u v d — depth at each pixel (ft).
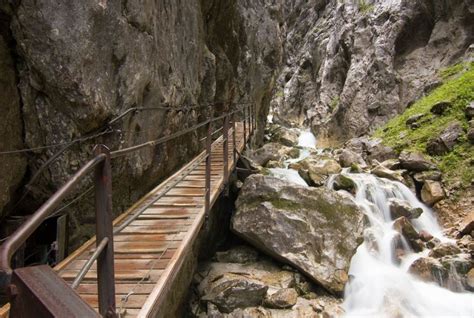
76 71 15.02
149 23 20.81
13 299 3.72
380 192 36.47
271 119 96.84
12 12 14.28
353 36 77.30
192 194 22.94
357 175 39.65
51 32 14.60
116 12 17.24
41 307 3.53
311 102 94.38
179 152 29.07
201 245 28.14
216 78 43.83
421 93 60.08
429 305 24.50
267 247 26.91
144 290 12.47
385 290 25.27
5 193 14.05
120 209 20.08
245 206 29.14
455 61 60.23
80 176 5.30
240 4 53.98
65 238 15.78
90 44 15.67
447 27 62.90
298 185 29.58
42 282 3.85
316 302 24.04
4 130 14.07
